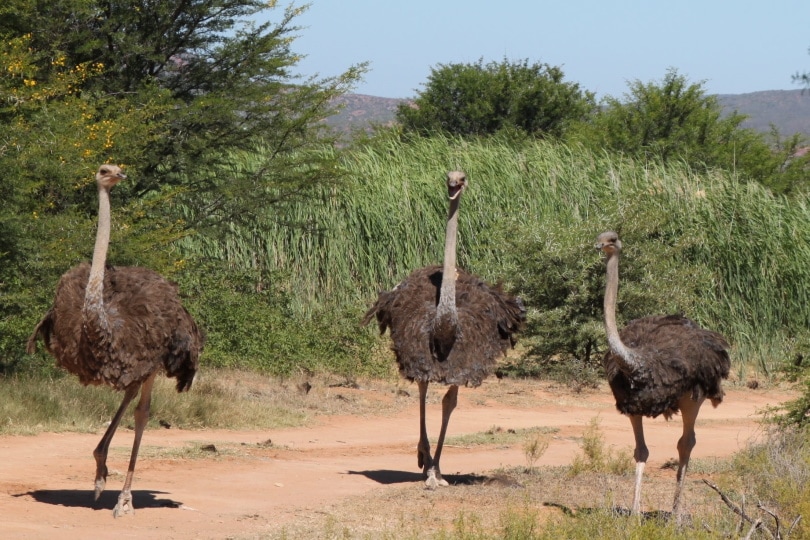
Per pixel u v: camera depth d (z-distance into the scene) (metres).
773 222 55.59
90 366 18.75
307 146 56.81
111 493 20.67
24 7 46.34
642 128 101.12
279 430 33.41
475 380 22.83
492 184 56.94
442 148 60.53
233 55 54.06
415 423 36.59
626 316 48.72
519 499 21.72
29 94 40.56
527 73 115.94
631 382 19.70
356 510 20.25
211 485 22.41
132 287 19.70
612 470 26.05
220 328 45.00
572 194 57.19
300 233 54.16
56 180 39.19
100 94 47.66
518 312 24.66
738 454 26.95
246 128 53.81
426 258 55.47
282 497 21.41
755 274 53.53
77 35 49.94
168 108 47.41
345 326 48.00
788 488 19.11
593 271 48.97
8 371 34.75
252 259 54.28
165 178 51.97
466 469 26.73
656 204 53.62
